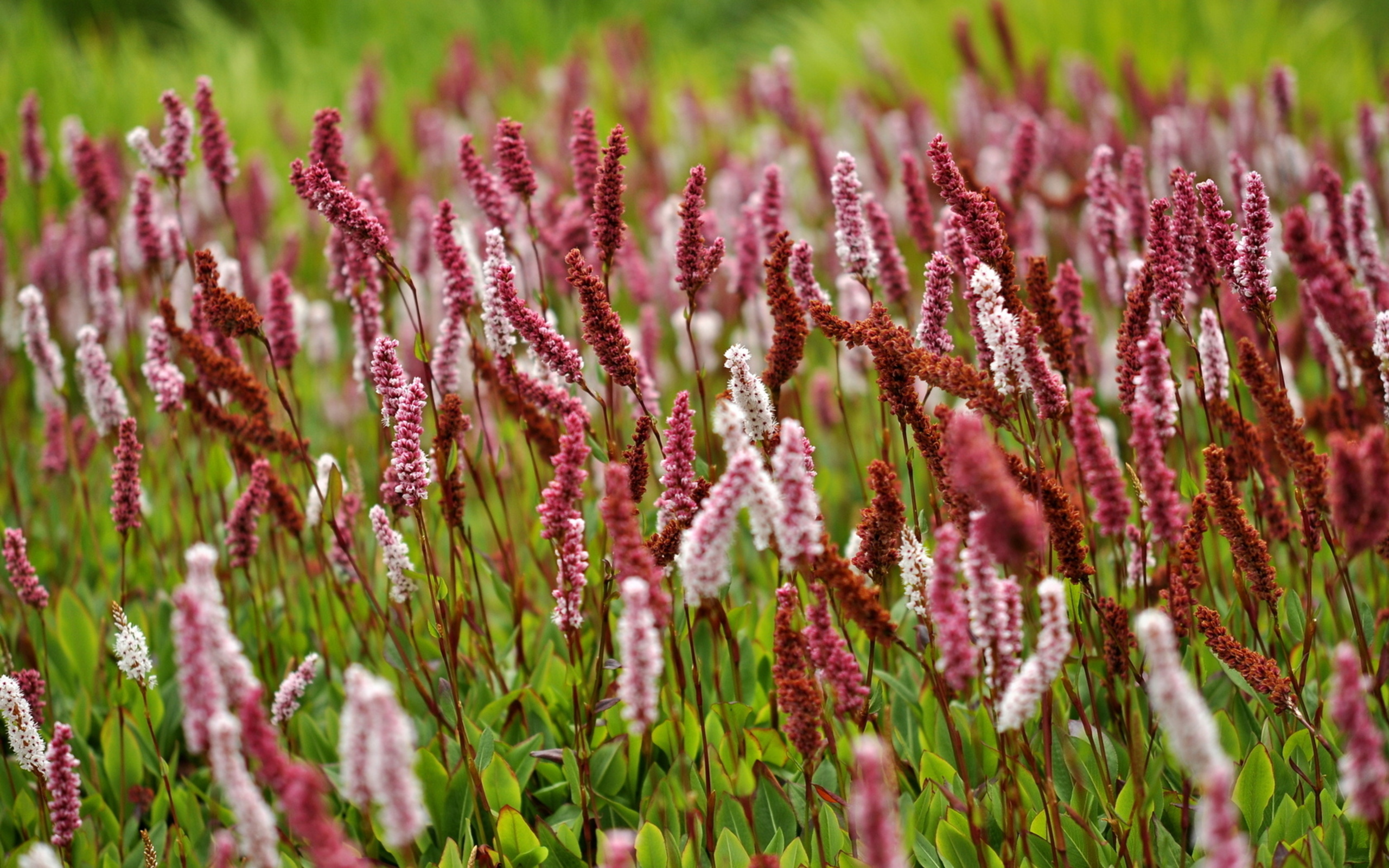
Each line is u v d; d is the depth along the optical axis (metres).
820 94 16.86
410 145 14.21
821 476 6.87
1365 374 4.10
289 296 5.82
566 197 7.57
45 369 6.28
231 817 5.02
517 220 6.67
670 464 4.09
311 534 6.78
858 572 4.16
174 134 6.12
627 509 3.47
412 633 4.76
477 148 12.13
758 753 4.71
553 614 4.30
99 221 8.83
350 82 16.64
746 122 14.60
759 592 6.38
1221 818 2.60
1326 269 3.71
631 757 5.11
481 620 6.07
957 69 15.88
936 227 6.12
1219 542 5.89
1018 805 4.08
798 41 19.22
